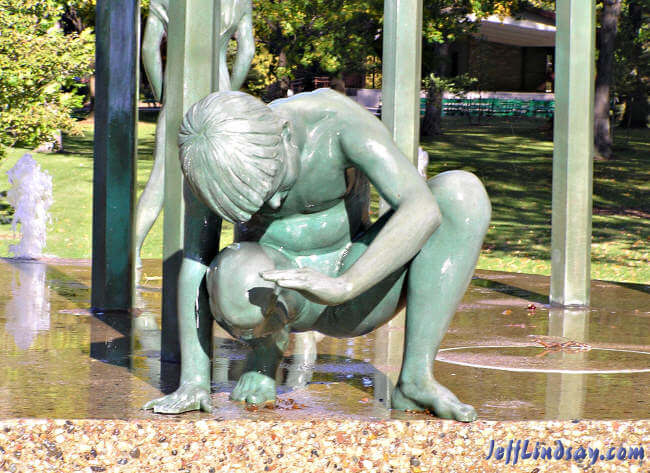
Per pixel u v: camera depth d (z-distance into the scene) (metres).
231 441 2.75
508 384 3.54
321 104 2.86
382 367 3.89
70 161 24.00
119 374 3.59
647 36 29.30
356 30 23.73
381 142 2.79
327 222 3.02
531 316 5.48
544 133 33.69
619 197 20.86
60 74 13.34
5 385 3.32
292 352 4.26
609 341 4.62
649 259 14.00
